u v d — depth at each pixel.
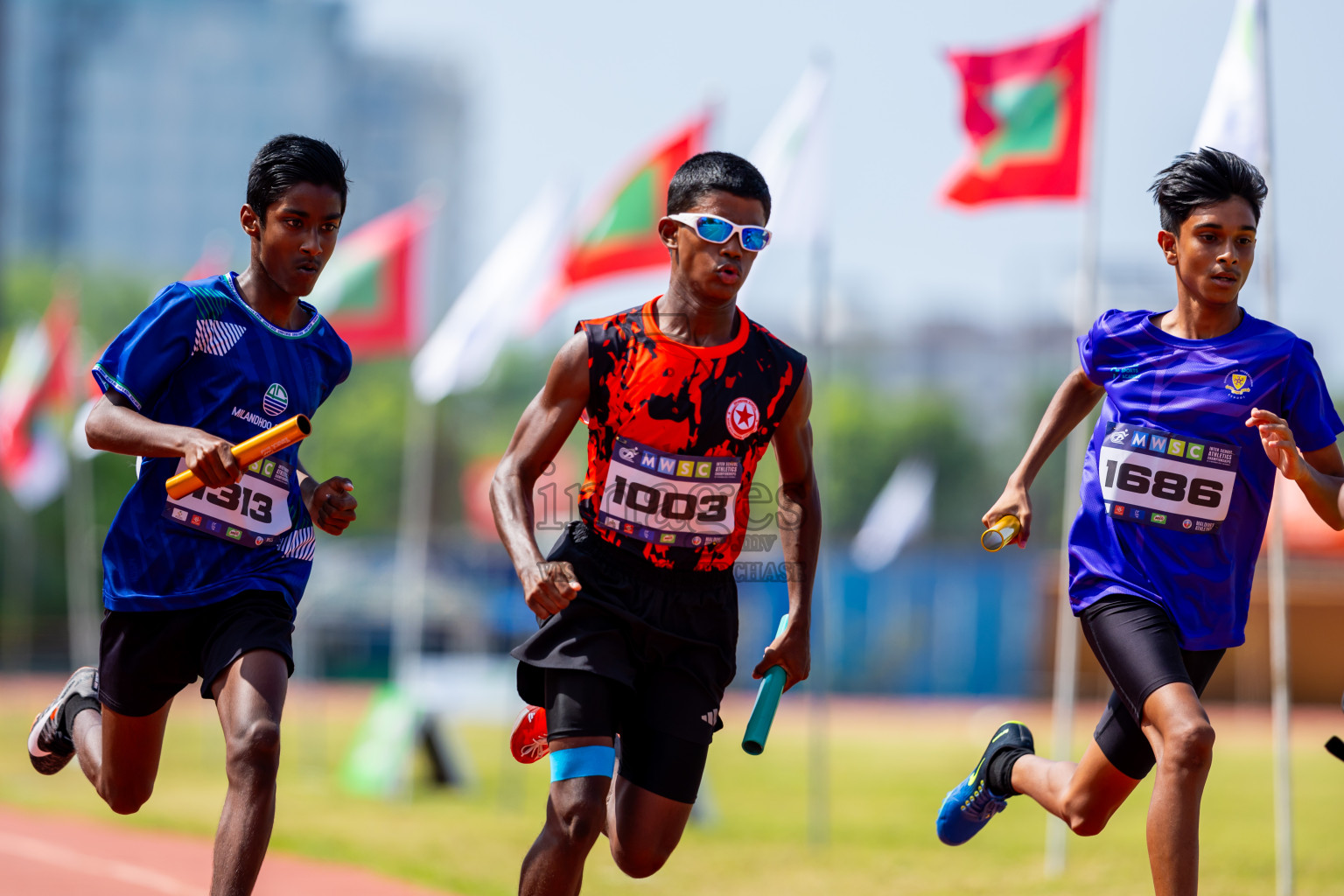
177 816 31.27
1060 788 14.95
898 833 31.47
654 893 23.27
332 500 13.72
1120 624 13.70
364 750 40.88
